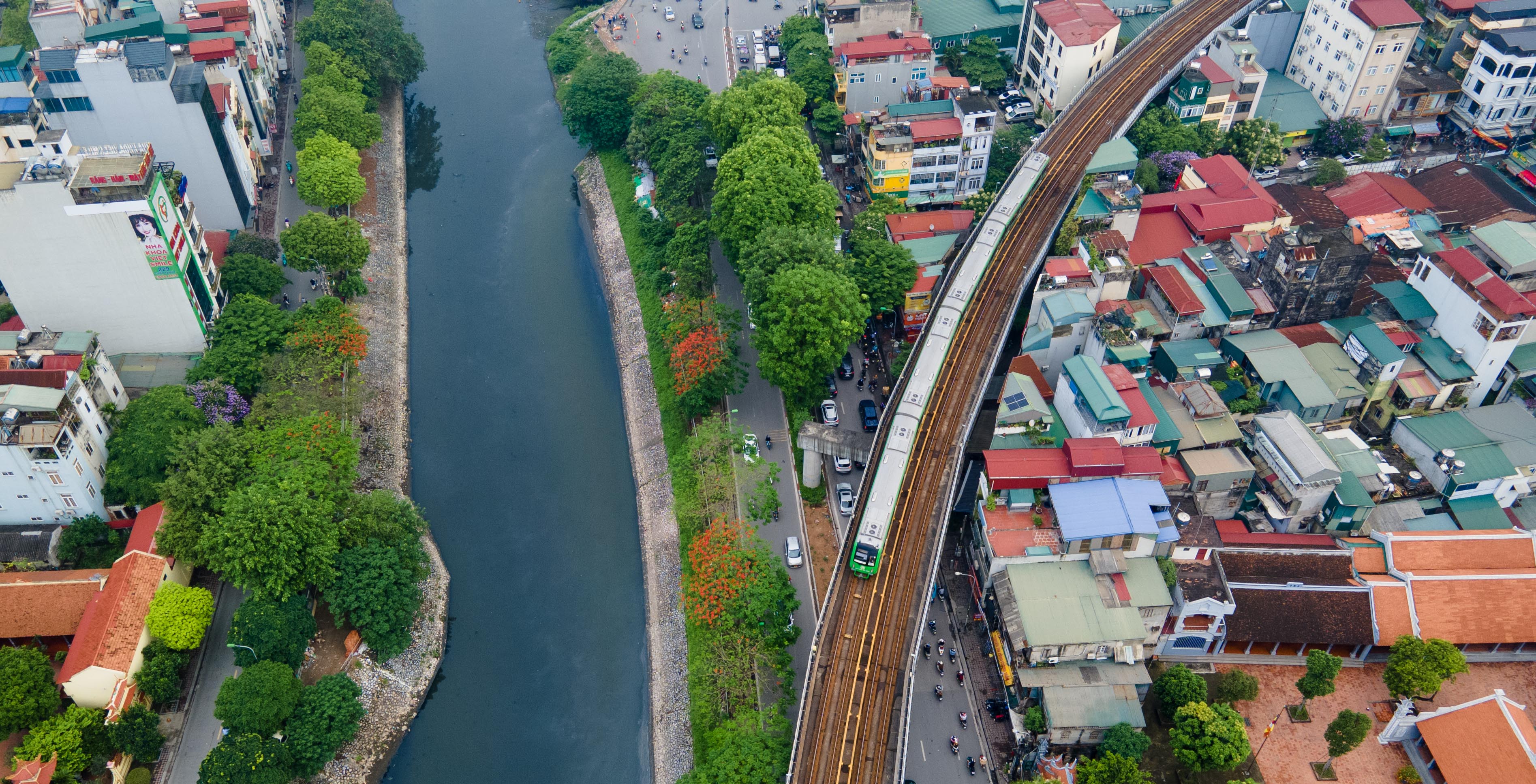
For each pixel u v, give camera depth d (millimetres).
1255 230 168750
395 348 180875
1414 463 140875
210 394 144000
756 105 191750
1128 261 157125
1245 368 150000
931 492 132875
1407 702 114062
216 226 183875
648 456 161375
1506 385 148500
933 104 192750
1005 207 176375
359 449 155250
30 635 121438
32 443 125062
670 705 129250
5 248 140250
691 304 165000
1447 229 177500
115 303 149125
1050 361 156375
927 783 115812
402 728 129500
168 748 118750
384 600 128125
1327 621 122750
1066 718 114688
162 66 165625
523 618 142875
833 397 161000
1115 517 124500
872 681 115125
